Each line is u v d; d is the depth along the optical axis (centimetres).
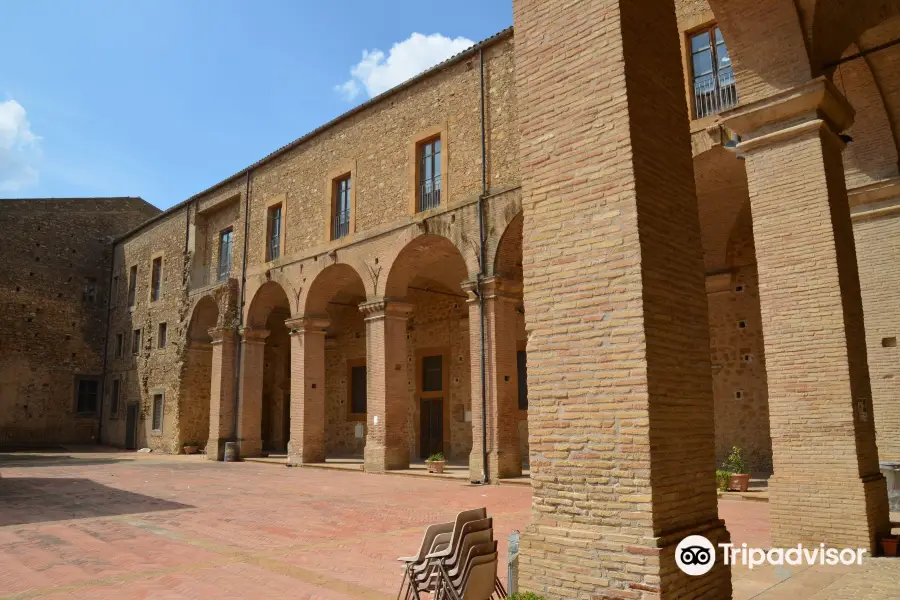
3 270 3394
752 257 1642
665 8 613
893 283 1166
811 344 824
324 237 2219
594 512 508
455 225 1759
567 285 551
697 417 543
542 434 550
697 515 522
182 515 1164
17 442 3334
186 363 2948
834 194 851
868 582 654
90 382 3666
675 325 535
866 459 803
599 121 551
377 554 840
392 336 1952
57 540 942
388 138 2028
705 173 1366
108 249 3819
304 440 2200
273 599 643
